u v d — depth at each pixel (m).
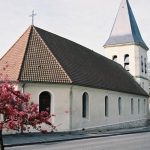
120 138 28.61
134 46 53.25
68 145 22.31
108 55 54.56
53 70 30.52
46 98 30.06
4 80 12.46
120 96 42.53
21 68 29.28
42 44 32.12
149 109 60.19
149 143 24.25
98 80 36.91
